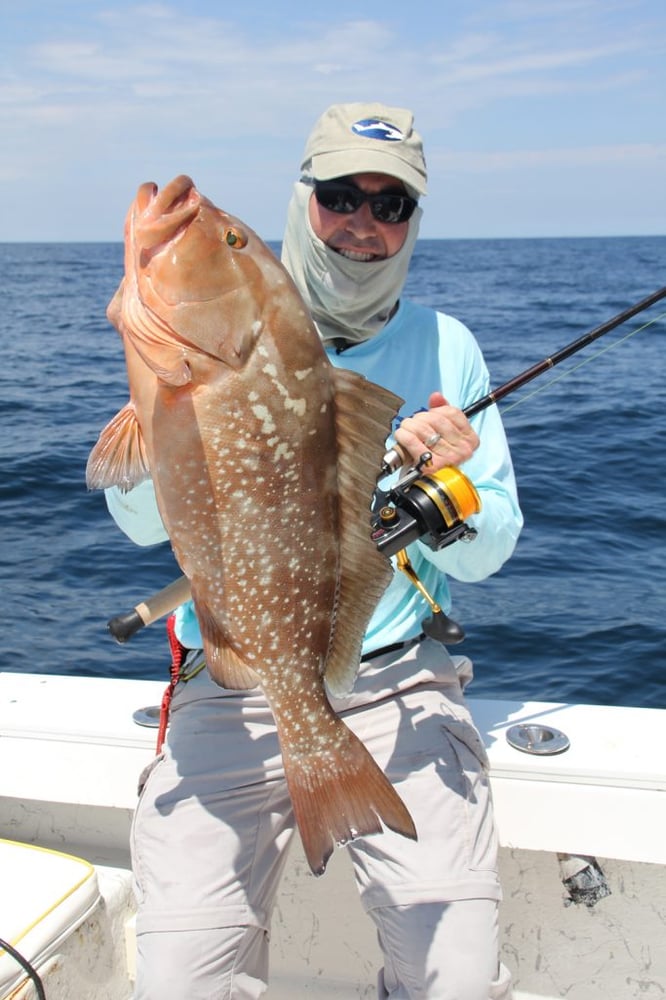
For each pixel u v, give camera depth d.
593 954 2.54
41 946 2.18
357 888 2.51
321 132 2.57
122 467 1.88
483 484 2.62
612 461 10.05
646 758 2.52
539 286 44.12
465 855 2.20
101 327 26.95
